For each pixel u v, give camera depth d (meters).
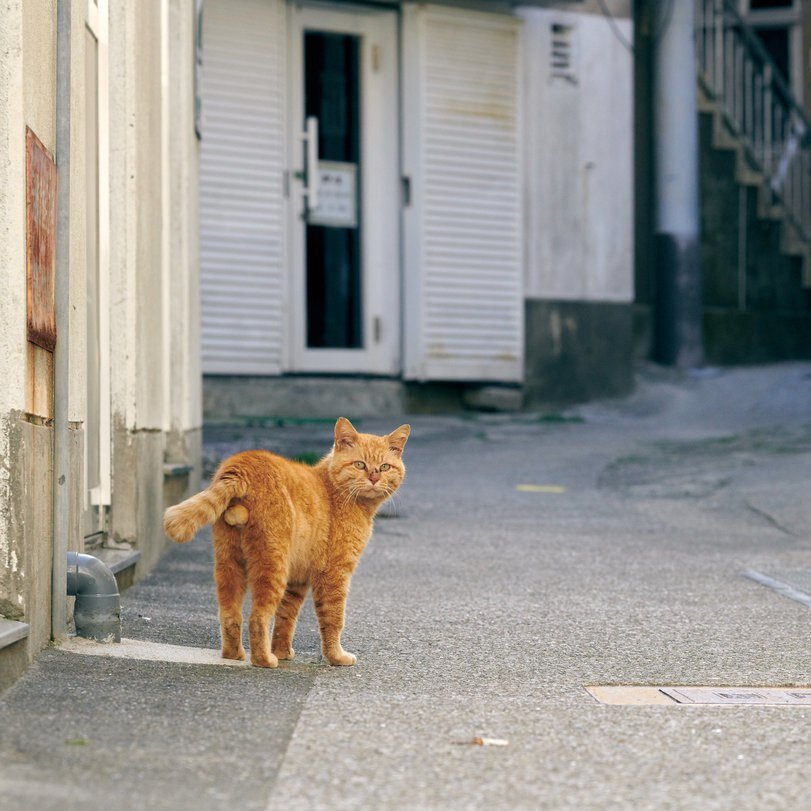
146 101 7.34
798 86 24.77
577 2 17.08
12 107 4.38
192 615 6.03
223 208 15.19
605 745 4.00
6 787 3.31
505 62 16.86
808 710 4.55
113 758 3.62
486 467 12.76
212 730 3.97
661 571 7.75
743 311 21.45
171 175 8.73
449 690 4.72
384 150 16.45
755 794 3.55
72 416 5.44
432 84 16.38
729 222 21.36
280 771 3.60
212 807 3.27
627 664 5.28
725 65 22.33
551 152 17.48
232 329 15.30
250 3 15.24
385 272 16.52
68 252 5.00
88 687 4.40
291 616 5.21
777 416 16.80
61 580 5.02
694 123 19.67
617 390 18.14
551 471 12.56
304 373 16.02
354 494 5.13
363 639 5.65
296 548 5.00
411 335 16.44
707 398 18.20
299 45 15.88
